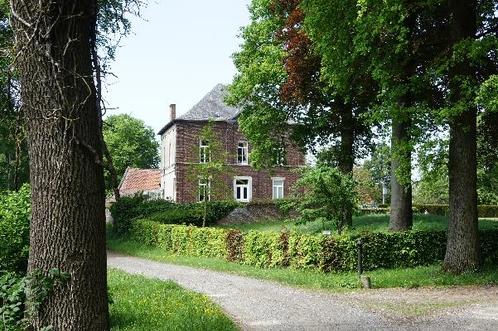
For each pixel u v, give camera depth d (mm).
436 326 8508
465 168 14109
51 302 4855
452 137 14250
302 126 26812
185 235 23578
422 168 13820
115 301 10156
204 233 22031
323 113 25469
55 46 4863
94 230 5031
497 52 14164
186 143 47438
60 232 4859
